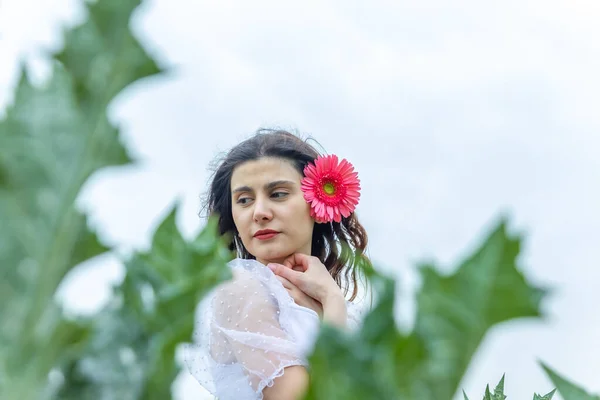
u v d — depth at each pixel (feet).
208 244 1.22
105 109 1.05
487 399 2.86
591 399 1.57
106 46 1.05
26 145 1.03
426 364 1.01
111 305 1.13
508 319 1.04
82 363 1.05
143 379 1.09
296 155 11.58
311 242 12.38
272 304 9.50
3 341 1.02
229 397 8.90
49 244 1.04
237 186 11.43
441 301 1.05
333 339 1.00
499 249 1.05
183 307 1.14
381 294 1.02
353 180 11.51
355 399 1.00
